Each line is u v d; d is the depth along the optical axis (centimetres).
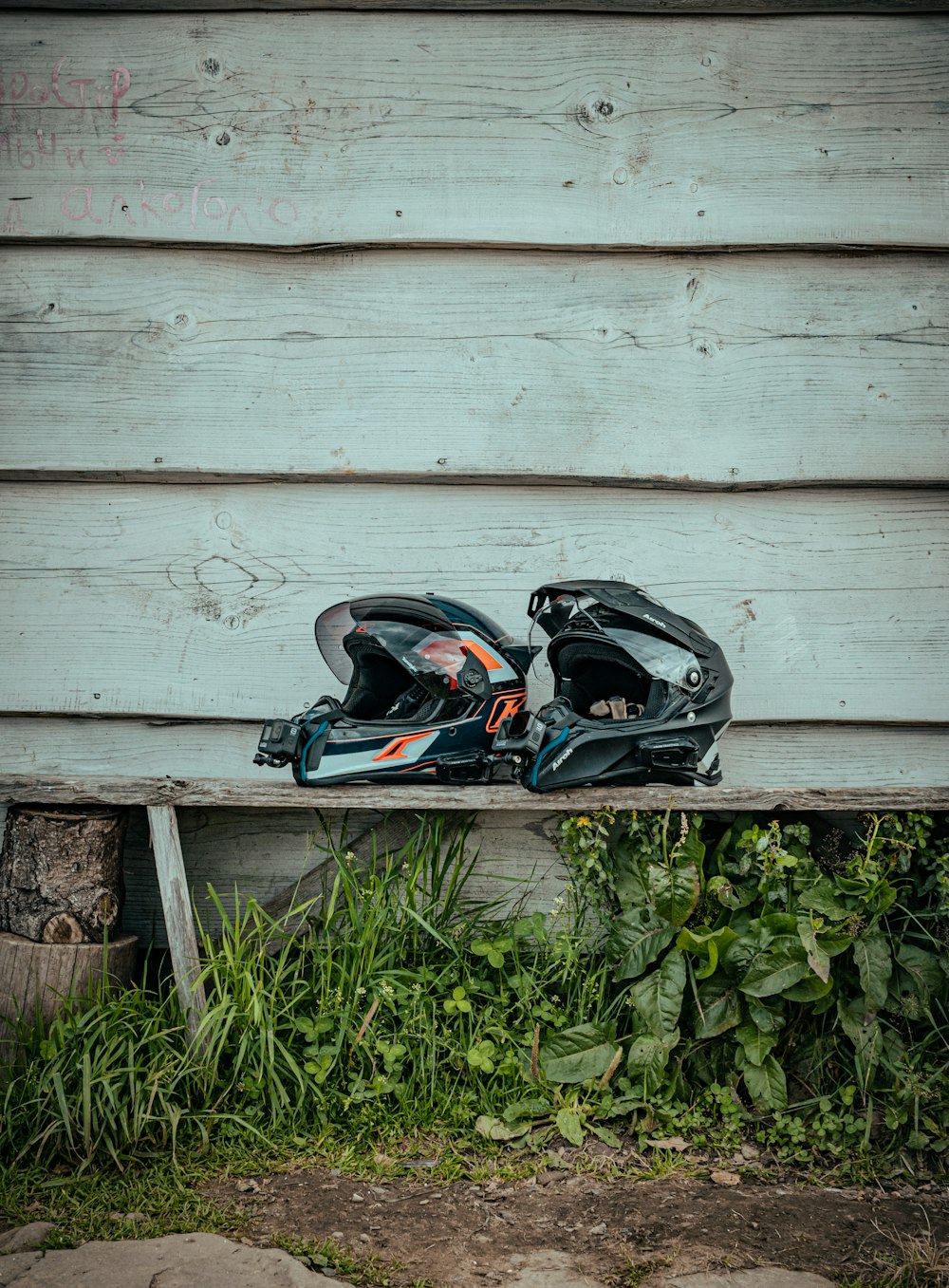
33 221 308
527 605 316
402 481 314
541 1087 256
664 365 312
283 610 315
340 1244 211
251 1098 256
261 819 309
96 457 311
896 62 307
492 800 262
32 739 316
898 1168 240
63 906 270
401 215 308
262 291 312
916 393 312
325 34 307
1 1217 221
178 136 308
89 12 307
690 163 307
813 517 315
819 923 251
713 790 261
